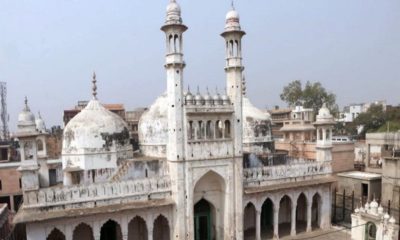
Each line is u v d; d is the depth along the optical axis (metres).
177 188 22.75
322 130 29.75
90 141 25.52
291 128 48.47
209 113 23.61
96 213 20.48
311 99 71.88
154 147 27.27
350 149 40.19
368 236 25.08
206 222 26.55
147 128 28.00
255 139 32.84
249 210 29.91
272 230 29.27
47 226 20.02
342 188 34.12
